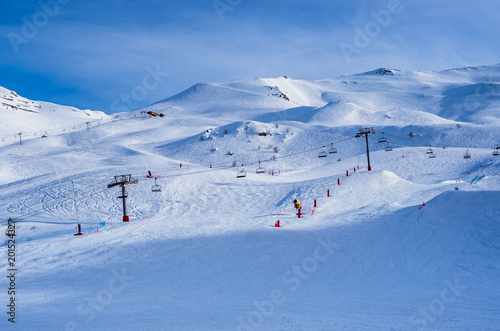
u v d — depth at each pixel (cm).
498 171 4809
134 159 7850
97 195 4478
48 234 3178
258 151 9038
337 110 15000
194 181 4981
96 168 6069
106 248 2425
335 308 1078
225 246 2209
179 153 9325
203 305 1247
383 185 4272
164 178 5041
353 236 2161
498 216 1931
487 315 898
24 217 3838
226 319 986
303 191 4212
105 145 10181
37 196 4597
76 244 2636
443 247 1759
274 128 10638
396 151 6912
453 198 2289
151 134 13850
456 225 1991
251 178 5344
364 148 8688
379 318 915
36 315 1143
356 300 1206
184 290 1519
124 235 2817
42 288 1670
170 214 3775
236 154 8888
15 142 14538
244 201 4150
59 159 8300
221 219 3309
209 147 9506
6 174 7294
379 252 1828
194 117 18612
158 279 1698
